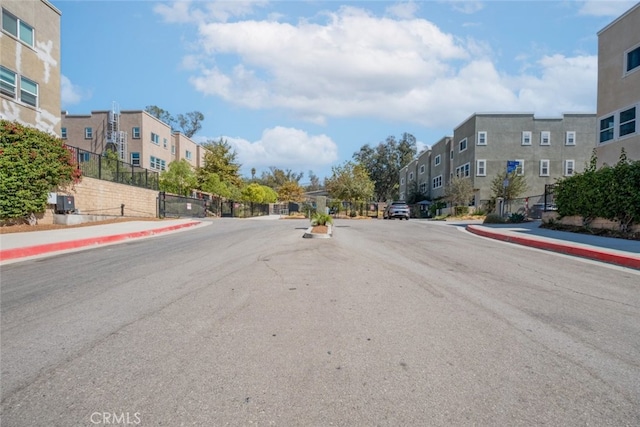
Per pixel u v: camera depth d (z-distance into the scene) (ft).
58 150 51.21
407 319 14.48
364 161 258.57
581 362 10.93
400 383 9.66
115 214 68.39
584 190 48.44
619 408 8.61
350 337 12.64
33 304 16.39
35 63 63.82
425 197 170.91
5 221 45.62
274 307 15.84
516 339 12.60
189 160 178.60
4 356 11.16
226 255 29.73
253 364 10.66
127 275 22.24
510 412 8.43
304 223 76.69
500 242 42.14
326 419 8.14
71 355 11.22
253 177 295.07
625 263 27.14
